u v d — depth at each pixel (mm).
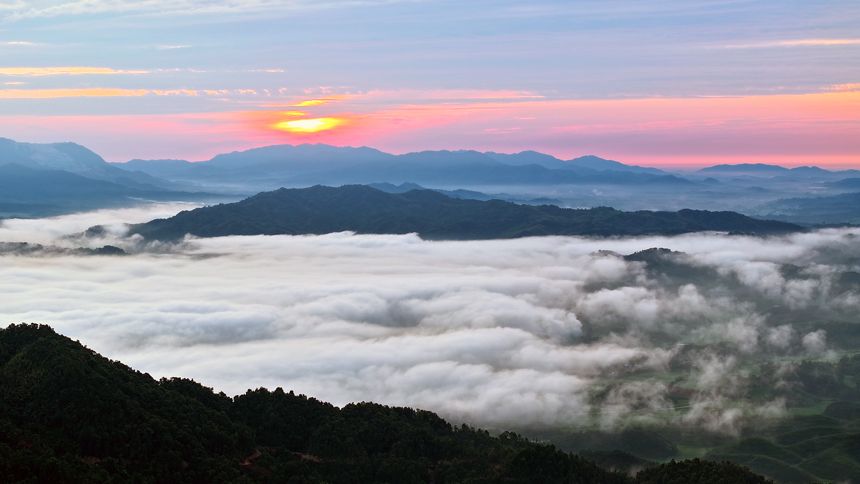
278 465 106250
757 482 114250
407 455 115250
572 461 115250
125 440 97312
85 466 89312
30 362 107250
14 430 92438
